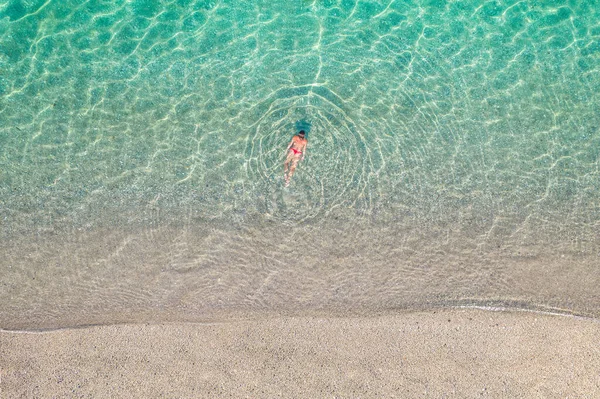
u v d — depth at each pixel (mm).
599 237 6219
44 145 6398
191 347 5883
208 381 5824
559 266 6145
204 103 6531
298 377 5824
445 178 6375
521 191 6355
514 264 6152
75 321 5973
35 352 5879
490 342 5879
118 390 5816
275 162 6387
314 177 6344
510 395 5770
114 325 5941
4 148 6387
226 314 5980
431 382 5809
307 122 6469
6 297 6047
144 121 6484
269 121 6484
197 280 6086
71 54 6582
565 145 6461
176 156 6406
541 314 5969
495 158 6430
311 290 6055
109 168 6367
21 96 6496
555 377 5812
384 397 5781
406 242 6219
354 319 5949
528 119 6531
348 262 6145
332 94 6543
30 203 6262
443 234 6242
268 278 6090
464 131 6484
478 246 6215
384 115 6496
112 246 6172
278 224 6238
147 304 6020
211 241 6184
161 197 6305
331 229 6227
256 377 5824
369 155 6398
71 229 6215
